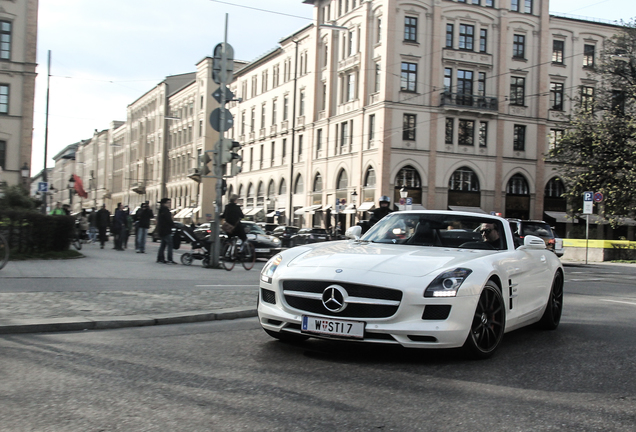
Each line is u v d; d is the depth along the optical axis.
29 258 16.41
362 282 5.13
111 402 3.96
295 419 3.69
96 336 6.34
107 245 31.14
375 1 45.47
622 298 11.37
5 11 40.44
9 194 22.02
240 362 5.20
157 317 7.26
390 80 43.53
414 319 5.06
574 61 49.44
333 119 50.16
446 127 45.06
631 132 33.81
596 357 5.78
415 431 3.53
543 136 48.06
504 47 46.97
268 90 63.31
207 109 70.88
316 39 53.25
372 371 4.97
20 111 40.97
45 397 4.05
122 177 106.88
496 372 5.06
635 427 3.72
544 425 3.71
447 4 45.28
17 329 6.41
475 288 5.29
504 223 6.86
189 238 17.19
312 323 5.28
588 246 30.48
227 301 8.90
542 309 7.10
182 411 3.80
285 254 6.06
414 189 44.16
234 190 71.25
